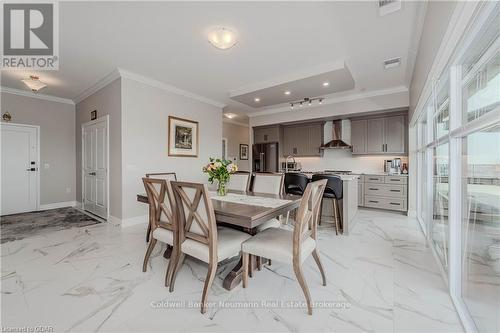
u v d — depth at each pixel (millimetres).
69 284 1969
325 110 5371
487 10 1108
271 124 6285
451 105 1816
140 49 2916
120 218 3697
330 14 2242
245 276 1917
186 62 3289
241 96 4652
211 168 2561
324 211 3814
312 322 1528
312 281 2035
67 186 5207
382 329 1469
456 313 1617
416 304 1719
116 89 3729
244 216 1658
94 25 2410
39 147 4828
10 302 1727
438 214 2594
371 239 3088
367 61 3271
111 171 3887
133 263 2363
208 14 2240
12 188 4520
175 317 1568
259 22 2371
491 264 1460
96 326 1484
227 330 1454
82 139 4809
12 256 2529
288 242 1809
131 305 1691
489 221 1478
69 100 5168
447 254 2025
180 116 4551
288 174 3701
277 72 3654
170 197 1885
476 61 1545
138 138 3842
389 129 4965
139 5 2107
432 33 1933
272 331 1448
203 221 1724
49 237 3145
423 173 3721
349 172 5527
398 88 4414
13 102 4508
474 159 1627
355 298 1790
